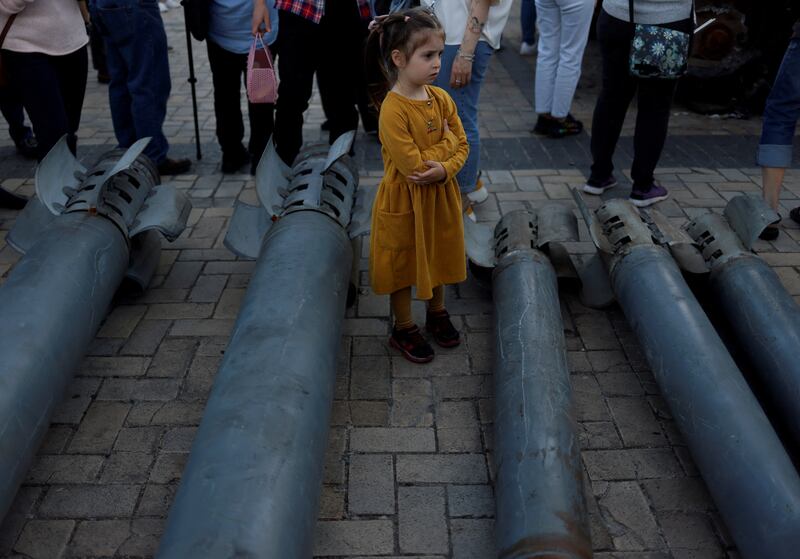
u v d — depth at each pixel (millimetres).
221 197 5074
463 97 4270
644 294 3146
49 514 2535
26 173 5453
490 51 4246
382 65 2857
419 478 2682
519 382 2682
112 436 2887
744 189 5160
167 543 1893
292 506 2029
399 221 2986
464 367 3293
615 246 3533
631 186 5281
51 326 2721
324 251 3105
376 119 6098
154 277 4016
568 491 2244
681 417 2641
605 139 4930
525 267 3381
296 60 4738
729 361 2715
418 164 2797
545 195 5105
